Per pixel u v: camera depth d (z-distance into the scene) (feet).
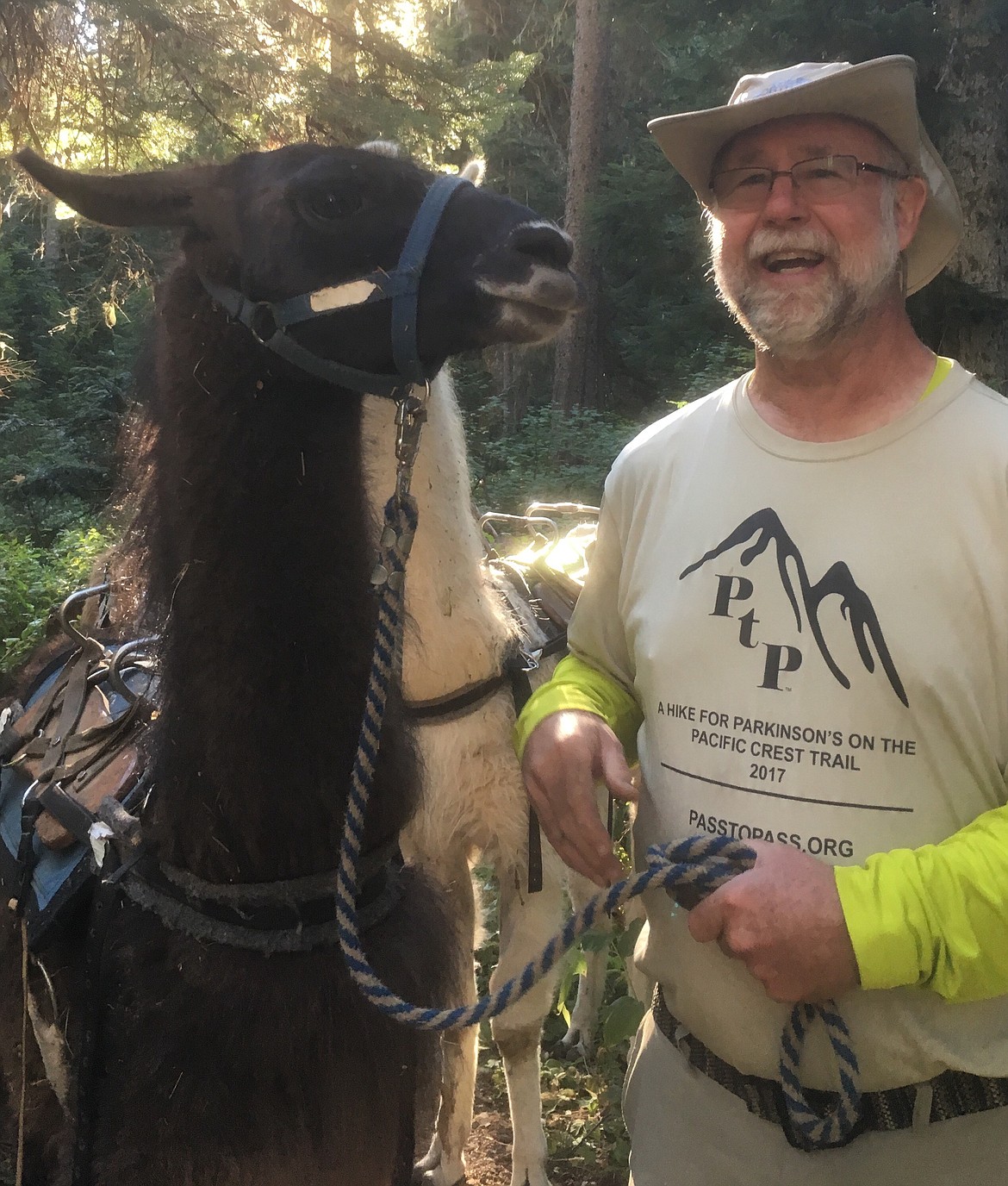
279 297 5.65
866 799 5.00
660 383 43.04
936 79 23.66
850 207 5.22
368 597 5.83
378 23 24.21
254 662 5.50
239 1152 5.65
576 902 10.69
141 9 19.11
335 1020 5.66
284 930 5.58
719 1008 5.46
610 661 6.48
